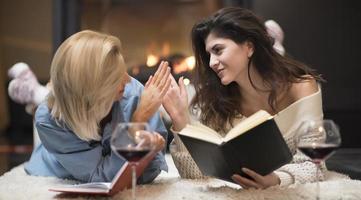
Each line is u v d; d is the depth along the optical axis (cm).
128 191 129
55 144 146
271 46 159
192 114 175
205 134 125
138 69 470
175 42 494
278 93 165
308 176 142
